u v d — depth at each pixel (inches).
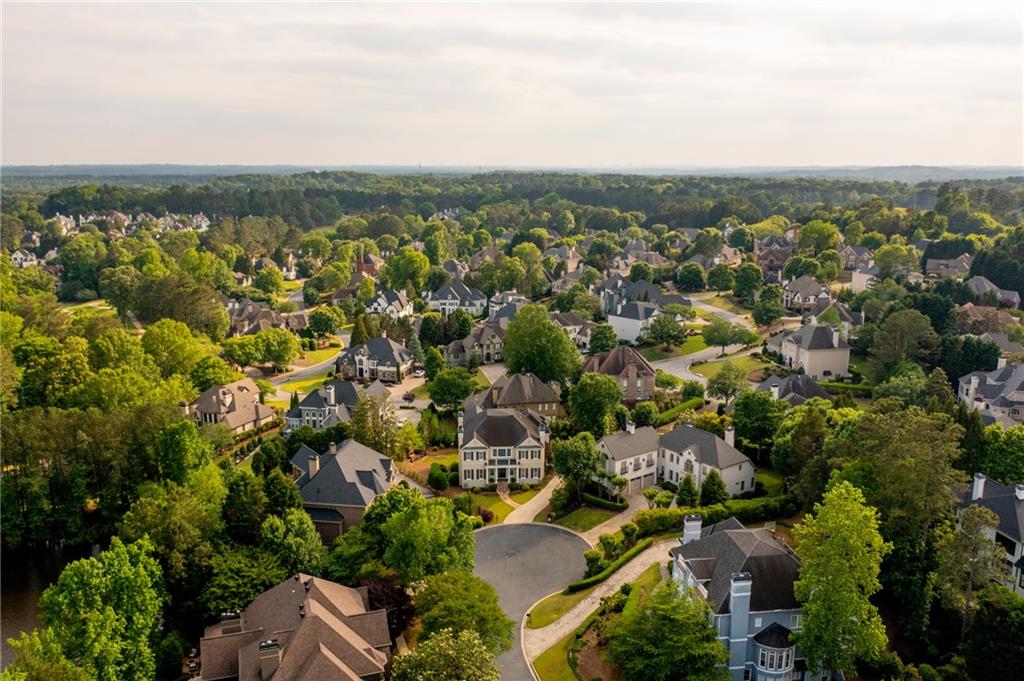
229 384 5521.7
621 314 7465.6
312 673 2159.2
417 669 2106.3
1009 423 4436.5
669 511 3479.3
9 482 3590.1
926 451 2647.6
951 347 5182.1
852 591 2281.0
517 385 5196.9
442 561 2849.4
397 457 4505.4
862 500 2412.6
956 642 2522.1
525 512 3934.5
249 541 3186.5
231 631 2556.6
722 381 5147.6
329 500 3535.9
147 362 5531.5
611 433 4530.0
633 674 2288.4
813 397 4741.6
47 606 2490.2
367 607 2733.8
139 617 2536.9
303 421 5191.9
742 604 2369.6
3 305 6624.0
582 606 2955.2
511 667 2637.8
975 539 2377.0
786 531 3376.0
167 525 2891.2
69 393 4768.7
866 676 2422.5
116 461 3668.8
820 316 6471.5
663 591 2404.0
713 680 2217.0
